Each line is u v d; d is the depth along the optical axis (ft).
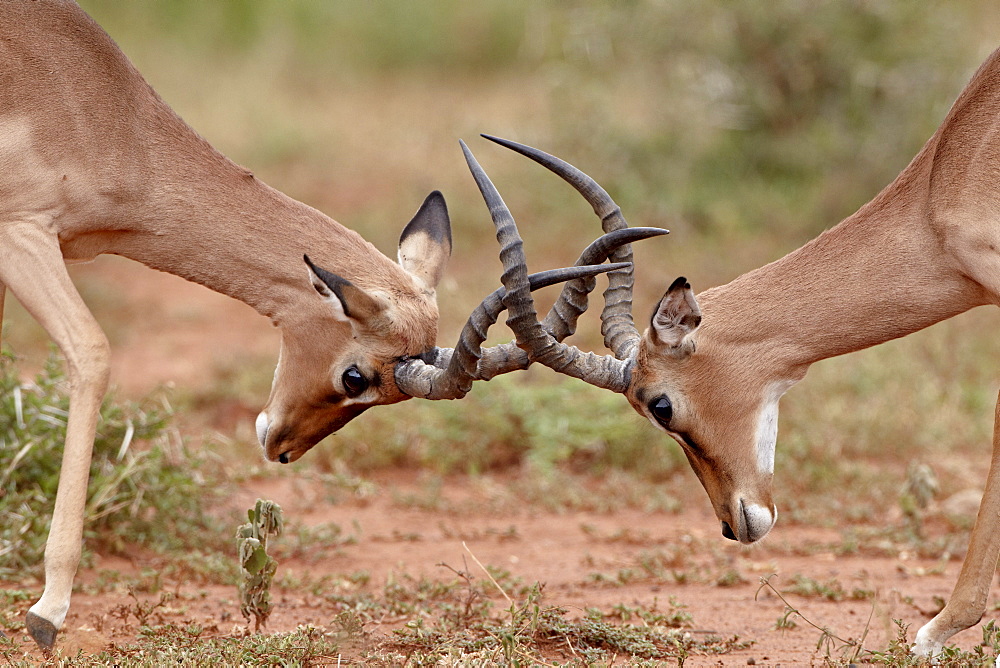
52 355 58.65
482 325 44.57
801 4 109.19
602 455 73.92
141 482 57.26
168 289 106.83
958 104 45.32
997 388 81.46
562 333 47.09
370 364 46.88
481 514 66.28
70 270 108.37
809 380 81.20
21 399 57.21
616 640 44.55
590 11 116.06
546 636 44.96
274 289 48.11
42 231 45.55
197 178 47.93
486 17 172.96
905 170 47.11
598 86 115.24
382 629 47.01
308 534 59.16
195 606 50.16
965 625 43.47
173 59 158.40
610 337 48.26
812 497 67.00
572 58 118.73
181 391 79.51
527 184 113.70
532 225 107.86
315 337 47.62
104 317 97.86
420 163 123.13
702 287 94.63
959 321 91.09
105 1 168.55
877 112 109.70
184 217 47.78
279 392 49.29
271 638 42.52
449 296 93.15
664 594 53.36
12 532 53.21
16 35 45.62
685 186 109.81
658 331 45.70
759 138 112.47
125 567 55.62
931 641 43.65
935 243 46.26
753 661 44.11
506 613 47.32
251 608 45.27
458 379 45.39
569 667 40.91
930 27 109.19
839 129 109.91
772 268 47.93
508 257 44.27
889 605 51.39
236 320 99.71
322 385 47.85
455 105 147.43
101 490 55.42
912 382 80.84
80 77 46.34
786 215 105.91
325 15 173.58
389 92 158.30
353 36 171.83
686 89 113.09
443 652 42.14
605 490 69.36
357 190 119.03
